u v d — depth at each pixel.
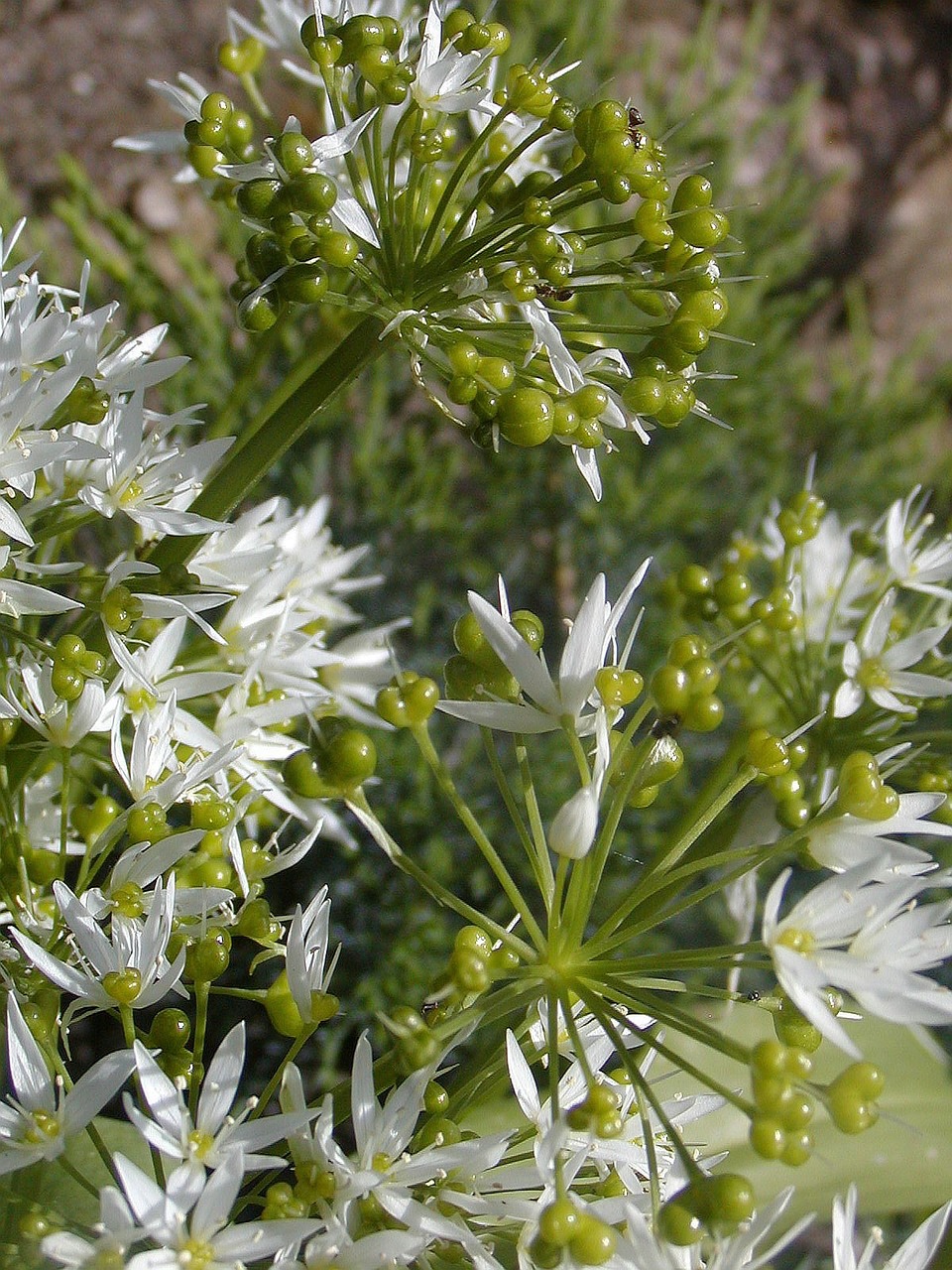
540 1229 0.12
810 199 0.38
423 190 0.15
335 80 0.15
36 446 0.14
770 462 0.35
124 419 0.15
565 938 0.13
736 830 0.18
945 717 0.29
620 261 0.15
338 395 0.16
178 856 0.14
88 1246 0.12
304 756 0.14
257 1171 0.14
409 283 0.15
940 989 0.12
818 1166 0.20
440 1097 0.13
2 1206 0.13
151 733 0.15
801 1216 0.19
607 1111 0.12
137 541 0.17
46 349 0.14
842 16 0.60
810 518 0.18
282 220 0.14
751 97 0.54
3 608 0.14
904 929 0.12
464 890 0.27
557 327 0.15
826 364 0.52
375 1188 0.13
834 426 0.37
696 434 0.33
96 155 0.43
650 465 0.34
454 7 0.16
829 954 0.12
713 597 0.18
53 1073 0.14
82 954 0.14
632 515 0.31
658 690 0.13
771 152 0.53
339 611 0.20
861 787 0.13
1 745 0.15
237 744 0.16
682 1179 0.14
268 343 0.18
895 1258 0.13
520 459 0.31
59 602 0.14
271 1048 0.25
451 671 0.14
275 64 0.39
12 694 0.15
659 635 0.29
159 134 0.17
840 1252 0.13
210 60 0.47
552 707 0.13
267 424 0.16
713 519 0.33
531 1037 0.14
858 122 0.57
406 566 0.31
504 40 0.15
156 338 0.16
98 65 0.45
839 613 0.20
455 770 0.27
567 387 0.14
